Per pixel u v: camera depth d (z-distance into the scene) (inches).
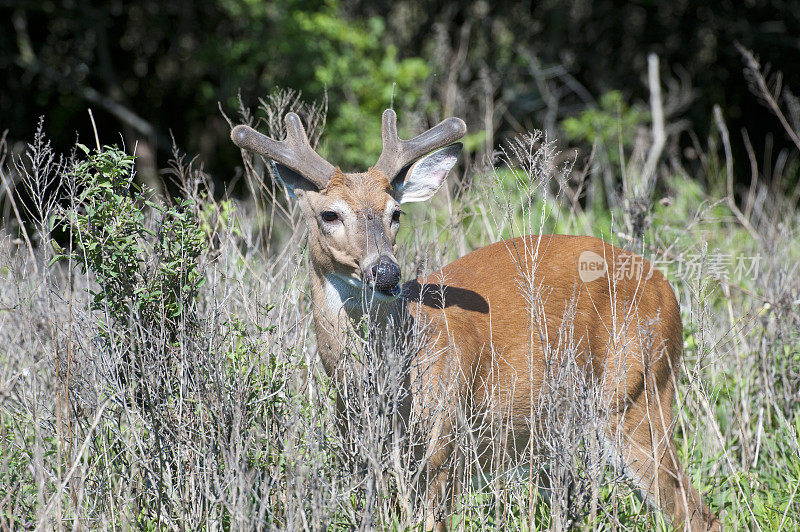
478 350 360.5
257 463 315.6
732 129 1390.3
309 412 337.4
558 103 1307.8
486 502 347.9
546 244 394.3
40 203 352.2
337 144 1019.9
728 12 1398.9
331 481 314.5
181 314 334.3
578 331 370.3
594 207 748.0
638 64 1405.0
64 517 306.8
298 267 388.5
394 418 301.1
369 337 319.6
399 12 1346.0
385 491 305.9
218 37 1289.4
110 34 1378.0
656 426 367.9
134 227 335.9
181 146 1380.4
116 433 336.8
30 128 1330.0
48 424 336.8
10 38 1300.4
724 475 362.3
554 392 313.0
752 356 427.2
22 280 388.5
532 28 1378.0
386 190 351.3
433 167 375.6
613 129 1048.2
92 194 334.6
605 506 321.1
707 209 480.7
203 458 318.3
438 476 336.2
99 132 1397.6
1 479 323.0
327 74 1066.1
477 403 363.3
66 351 342.6
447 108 972.6
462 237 485.1
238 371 330.3
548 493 371.9
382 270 328.5
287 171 360.8
